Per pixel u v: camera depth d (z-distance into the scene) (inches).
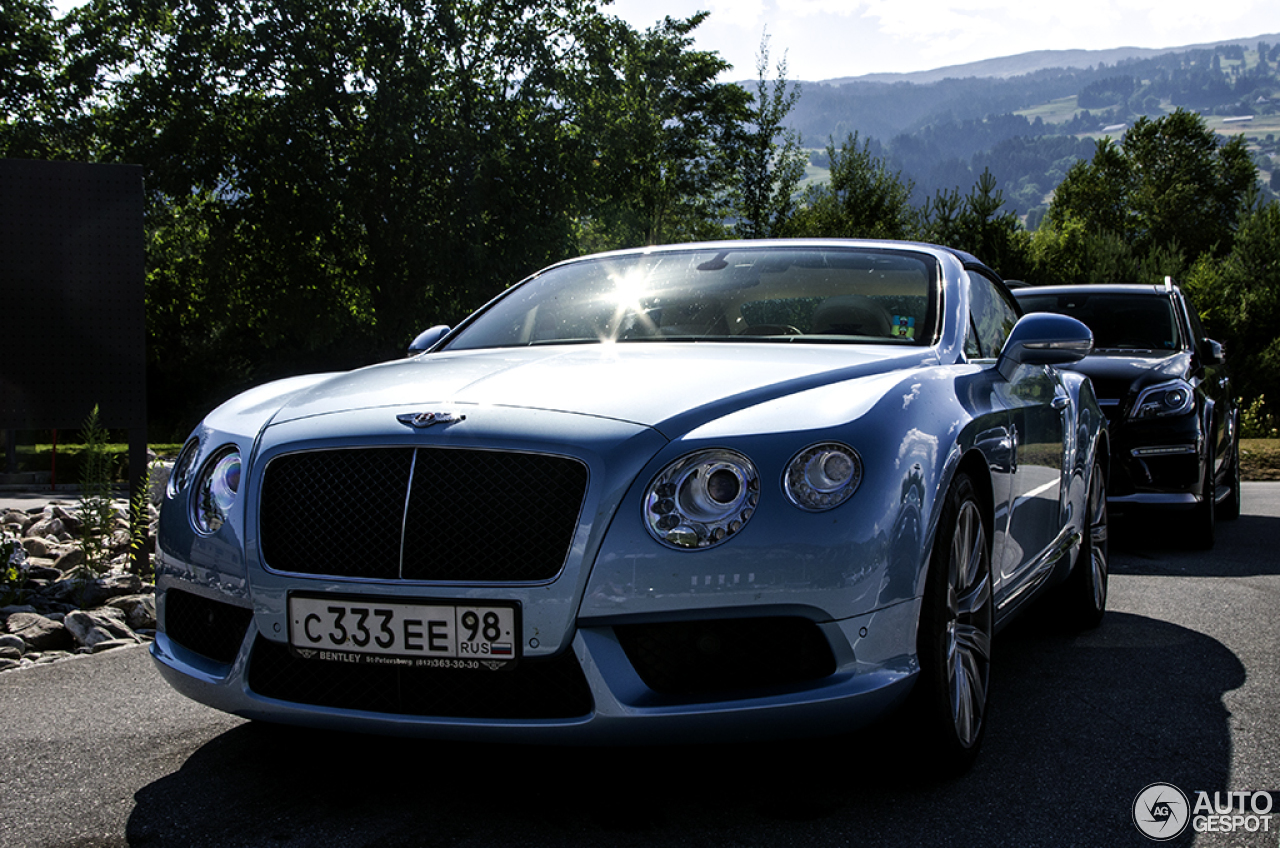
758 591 82.0
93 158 1035.9
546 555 83.5
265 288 1070.4
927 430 93.2
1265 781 96.7
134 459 215.2
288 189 1019.9
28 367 205.9
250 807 91.2
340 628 86.9
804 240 143.7
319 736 110.4
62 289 207.9
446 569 84.8
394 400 95.3
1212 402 262.2
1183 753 104.6
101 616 170.4
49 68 1052.5
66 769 101.1
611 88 1153.4
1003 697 125.0
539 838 84.0
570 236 1091.9
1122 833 84.8
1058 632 162.2
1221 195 2410.2
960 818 87.7
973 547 103.3
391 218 1069.8
